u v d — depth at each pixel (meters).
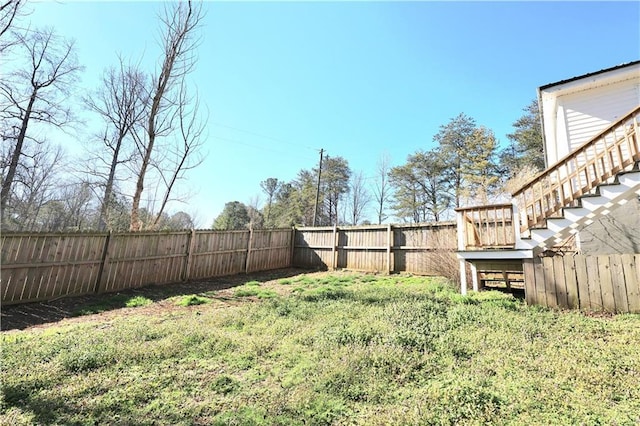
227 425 2.22
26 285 6.53
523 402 2.28
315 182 35.88
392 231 11.66
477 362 3.01
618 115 7.67
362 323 4.37
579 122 8.16
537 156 24.27
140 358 3.39
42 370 3.04
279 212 40.25
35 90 15.00
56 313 5.98
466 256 6.68
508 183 17.58
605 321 4.17
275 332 4.27
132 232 8.55
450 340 3.60
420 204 29.73
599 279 4.89
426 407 2.29
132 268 8.52
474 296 6.14
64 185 16.72
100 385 2.78
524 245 6.07
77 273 7.39
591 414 2.12
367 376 2.81
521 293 6.94
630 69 7.36
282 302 6.10
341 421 2.21
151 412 2.39
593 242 7.11
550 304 5.19
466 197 25.23
